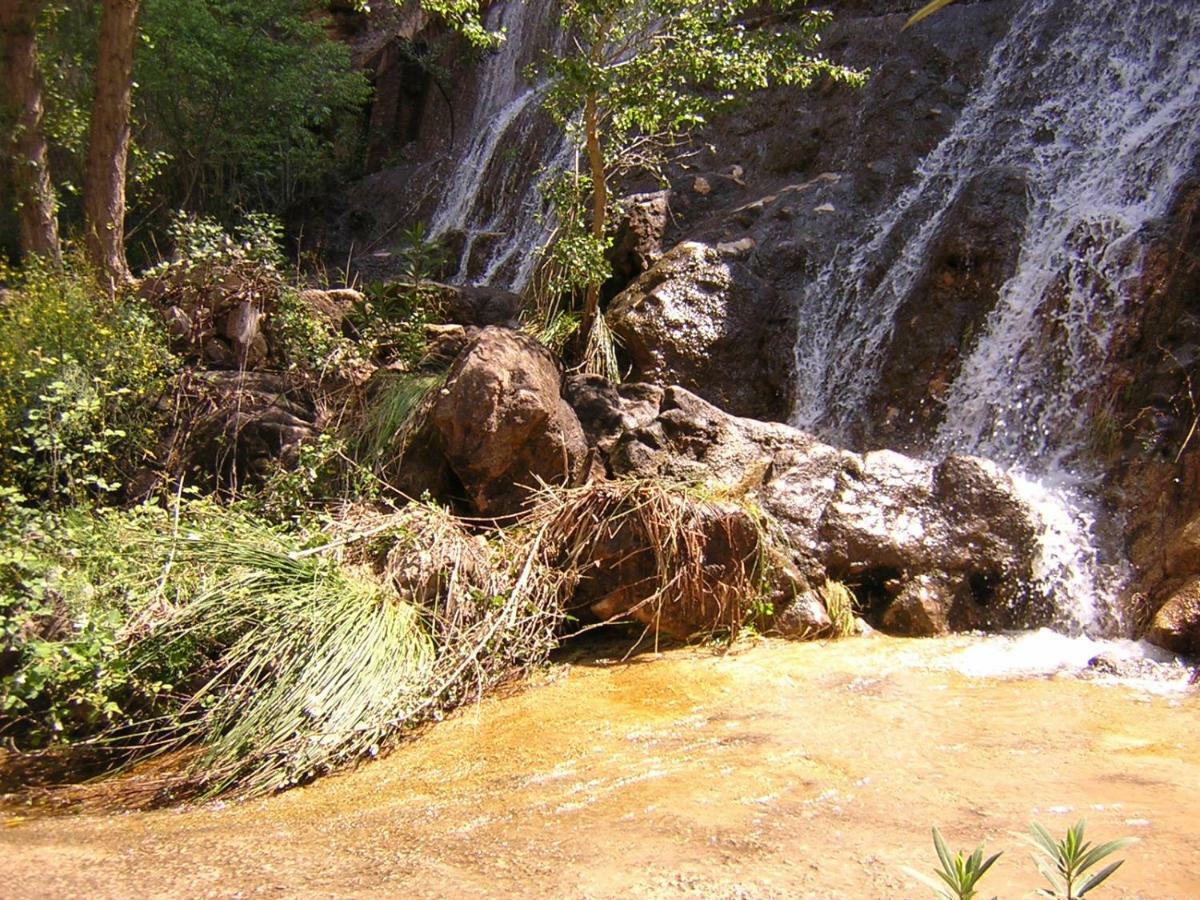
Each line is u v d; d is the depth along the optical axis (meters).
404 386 7.36
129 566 5.39
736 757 3.92
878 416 8.19
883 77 10.73
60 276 8.33
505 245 13.80
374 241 16.23
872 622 5.92
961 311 8.18
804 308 9.03
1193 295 7.00
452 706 5.05
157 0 14.30
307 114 16.69
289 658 4.86
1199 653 5.18
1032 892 2.59
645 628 5.81
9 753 4.95
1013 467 7.15
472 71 18.08
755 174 11.17
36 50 10.98
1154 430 6.54
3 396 7.03
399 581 5.59
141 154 13.55
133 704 4.96
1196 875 2.71
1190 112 8.26
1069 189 8.57
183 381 7.82
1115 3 9.59
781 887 2.73
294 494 6.74
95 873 3.06
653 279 9.01
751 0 8.48
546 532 5.98
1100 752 3.85
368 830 3.53
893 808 3.32
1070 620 5.78
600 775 3.88
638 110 8.03
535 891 2.77
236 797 4.25
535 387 6.52
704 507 5.86
